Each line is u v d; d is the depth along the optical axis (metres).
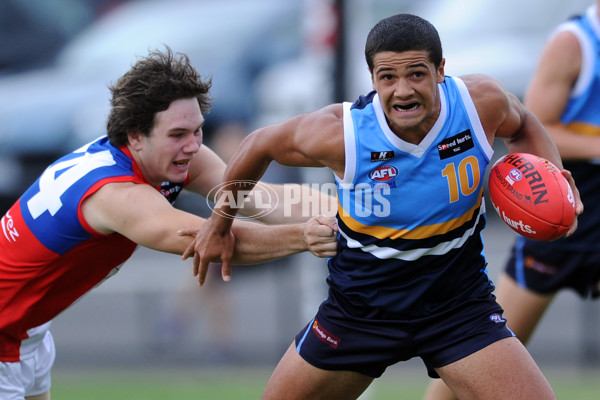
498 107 13.86
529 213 14.05
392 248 13.95
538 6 41.12
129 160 14.87
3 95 43.72
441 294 14.23
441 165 13.53
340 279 14.49
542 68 19.98
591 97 19.84
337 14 23.47
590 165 19.72
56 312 15.77
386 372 28.38
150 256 45.47
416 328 14.28
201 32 45.22
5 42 59.62
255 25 44.84
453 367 14.07
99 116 40.97
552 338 31.03
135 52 44.75
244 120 41.28
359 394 15.17
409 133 13.38
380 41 12.77
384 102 13.02
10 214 15.24
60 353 31.17
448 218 13.77
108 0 62.69
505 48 39.78
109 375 28.34
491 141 13.98
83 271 15.39
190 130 14.62
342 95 23.58
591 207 19.72
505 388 13.66
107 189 14.45
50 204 14.70
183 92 14.45
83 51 46.75
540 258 19.80
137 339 32.47
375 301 14.23
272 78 41.50
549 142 14.92
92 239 14.88
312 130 13.69
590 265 19.78
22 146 41.00
